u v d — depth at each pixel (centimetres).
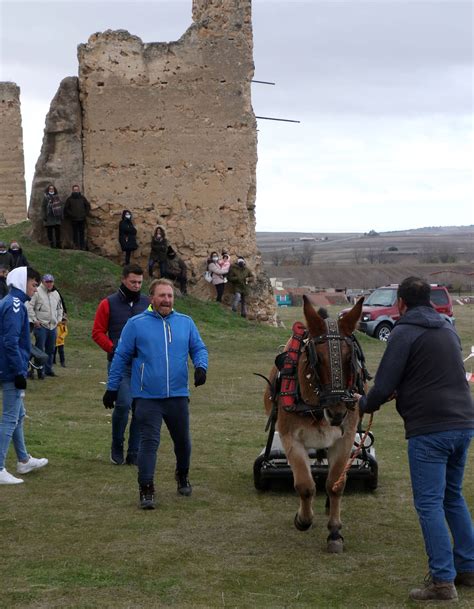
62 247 3148
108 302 1157
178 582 725
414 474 714
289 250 18988
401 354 719
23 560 775
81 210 3092
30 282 1038
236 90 3162
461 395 718
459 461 730
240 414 1562
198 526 888
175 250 3158
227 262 3130
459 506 734
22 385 1031
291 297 5662
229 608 671
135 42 3142
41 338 1912
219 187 3169
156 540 838
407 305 748
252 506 967
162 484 1058
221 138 3162
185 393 977
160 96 3141
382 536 862
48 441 1280
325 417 801
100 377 1962
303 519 852
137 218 3148
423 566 773
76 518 907
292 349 859
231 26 3153
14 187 4169
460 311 4756
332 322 810
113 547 814
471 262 11250
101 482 1056
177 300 2995
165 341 966
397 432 1407
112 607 670
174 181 3152
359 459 1016
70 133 3155
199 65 3139
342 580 738
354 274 9262
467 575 726
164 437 1339
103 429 1396
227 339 2653
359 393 830
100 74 3136
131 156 3144
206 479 1085
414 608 677
